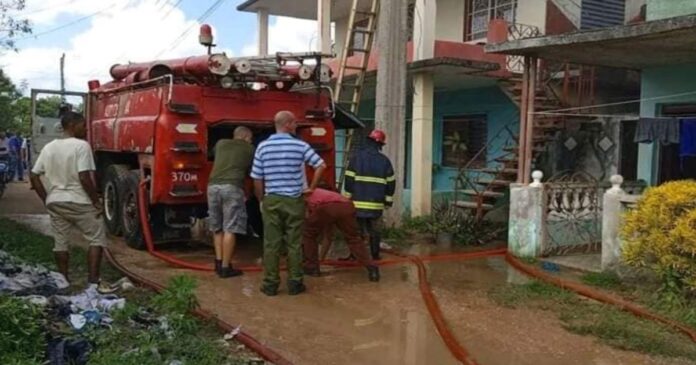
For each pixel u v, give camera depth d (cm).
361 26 1720
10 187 1916
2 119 2272
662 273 653
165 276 754
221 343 516
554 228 897
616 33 740
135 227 920
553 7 1225
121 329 490
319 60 908
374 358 509
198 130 849
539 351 532
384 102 1042
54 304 523
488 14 1360
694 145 831
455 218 1088
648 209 659
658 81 961
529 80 897
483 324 600
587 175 1107
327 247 834
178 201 848
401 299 679
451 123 1488
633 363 509
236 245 988
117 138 970
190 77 874
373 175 816
